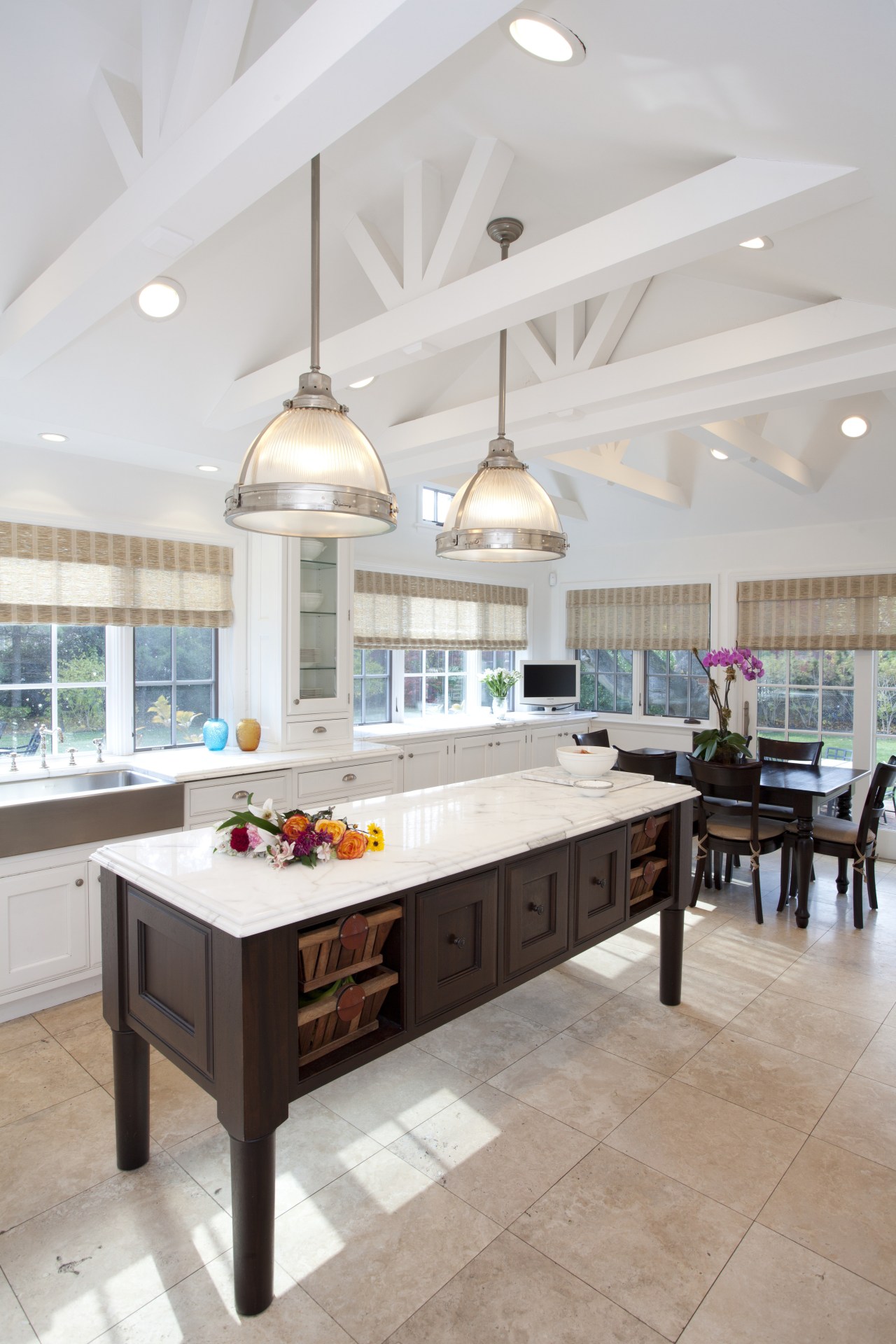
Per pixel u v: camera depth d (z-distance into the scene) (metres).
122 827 3.09
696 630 5.93
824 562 5.31
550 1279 1.71
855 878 3.95
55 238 2.39
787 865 4.21
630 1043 2.76
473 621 6.09
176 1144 2.18
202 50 1.60
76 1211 1.91
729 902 4.38
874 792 3.88
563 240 1.99
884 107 1.29
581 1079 2.52
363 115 1.35
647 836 2.81
